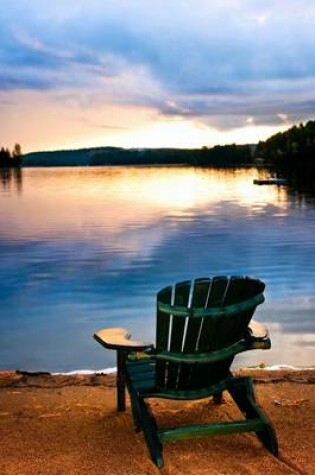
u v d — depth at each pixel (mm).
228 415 3953
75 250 19984
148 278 14062
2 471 3139
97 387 4551
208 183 98875
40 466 3193
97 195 65125
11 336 8531
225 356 3346
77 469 3156
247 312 3326
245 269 15062
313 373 4848
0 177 165250
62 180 131750
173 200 53375
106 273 14922
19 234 26234
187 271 15078
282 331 8250
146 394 3396
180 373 3367
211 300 3311
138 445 3459
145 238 23594
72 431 3670
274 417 3859
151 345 3252
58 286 13117
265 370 4973
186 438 3262
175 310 3129
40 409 4055
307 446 3414
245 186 83375
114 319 9555
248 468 3154
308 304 10211
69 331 8766
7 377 4840
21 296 11984
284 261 16250
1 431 3672
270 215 34750
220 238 23141
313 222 29484
